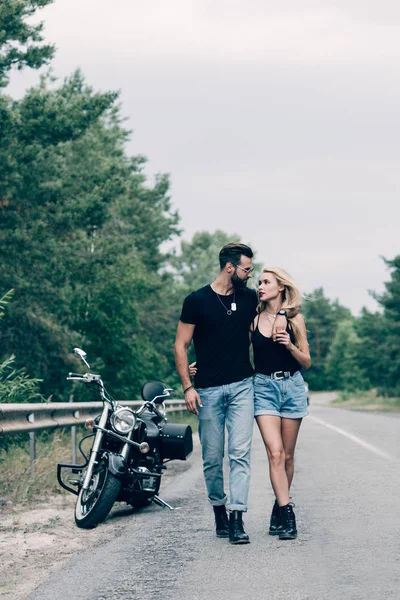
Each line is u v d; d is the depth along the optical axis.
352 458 17.77
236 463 8.98
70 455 16.25
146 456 11.23
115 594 6.98
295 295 9.09
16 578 7.70
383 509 10.86
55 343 33.38
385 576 7.34
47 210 33.00
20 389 16.95
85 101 32.41
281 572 7.55
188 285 140.25
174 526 10.13
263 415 9.12
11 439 16.67
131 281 42.38
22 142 31.20
